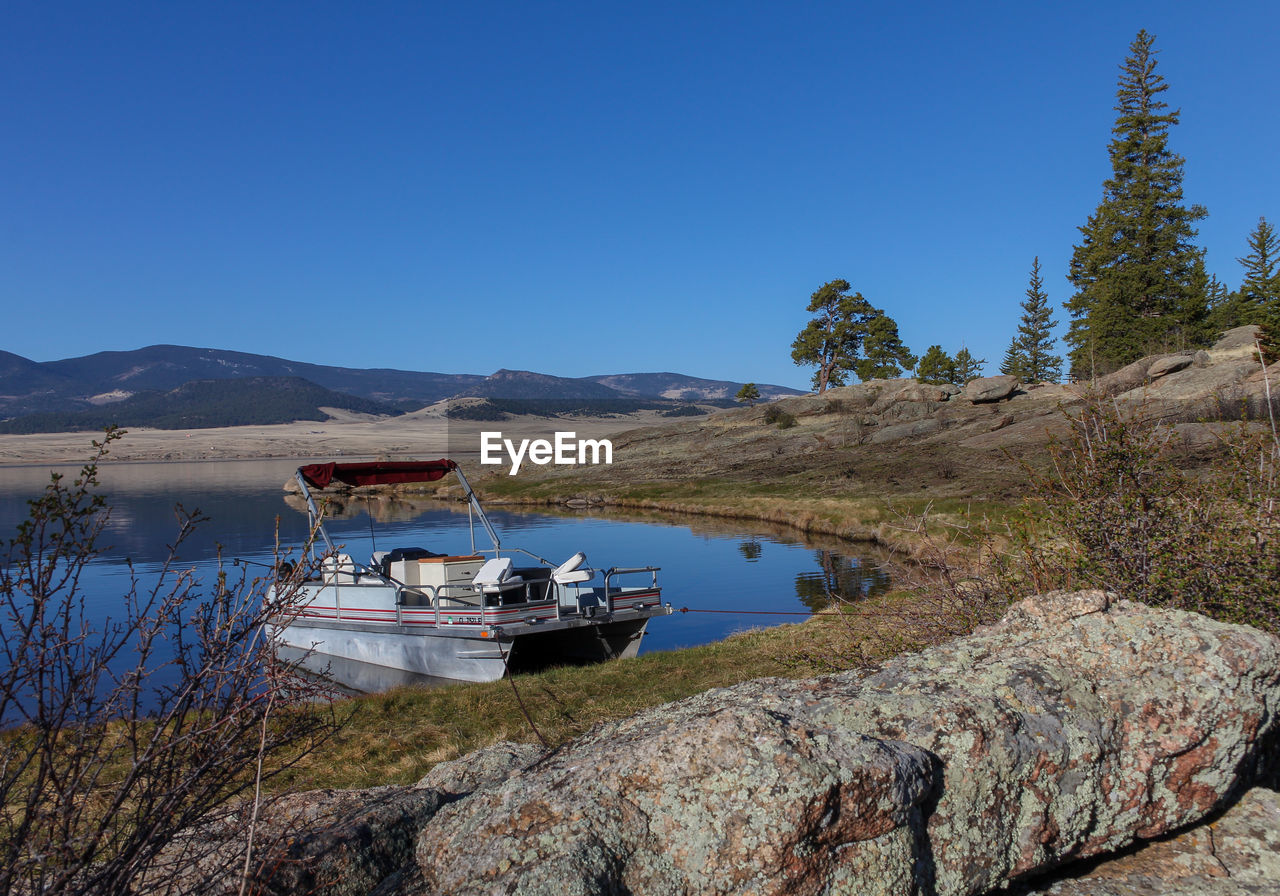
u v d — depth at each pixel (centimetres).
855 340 9806
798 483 5016
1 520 5622
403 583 1580
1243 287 5609
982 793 328
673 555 3108
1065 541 677
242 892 304
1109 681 376
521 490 6375
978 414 6294
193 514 346
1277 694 377
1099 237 6538
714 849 287
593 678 1212
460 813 341
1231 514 590
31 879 288
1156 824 356
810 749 305
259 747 334
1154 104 6369
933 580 790
